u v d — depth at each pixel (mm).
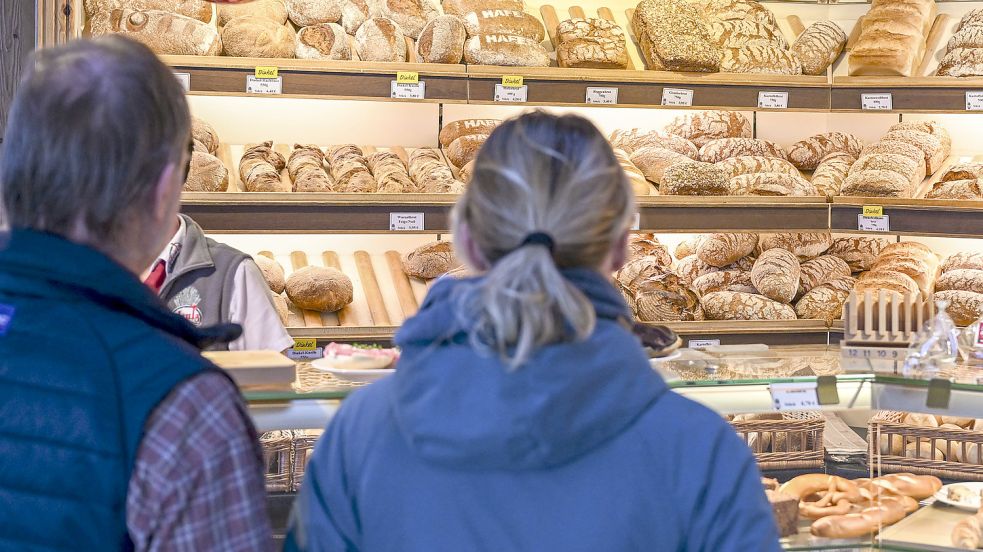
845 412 2215
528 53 3602
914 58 3854
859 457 2109
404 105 3883
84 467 921
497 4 3770
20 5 2727
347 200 3262
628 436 918
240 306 2334
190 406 949
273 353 1700
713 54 3730
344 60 3443
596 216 926
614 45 3730
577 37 3721
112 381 939
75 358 945
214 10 3582
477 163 964
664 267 3686
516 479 907
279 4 3627
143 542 933
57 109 946
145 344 965
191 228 2357
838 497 1969
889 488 2043
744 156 3889
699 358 1974
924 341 1955
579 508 899
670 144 3922
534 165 925
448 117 3926
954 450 2096
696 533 912
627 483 904
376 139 3877
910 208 3559
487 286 873
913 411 1766
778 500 1914
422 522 917
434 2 3863
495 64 3570
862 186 3680
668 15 3822
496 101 3510
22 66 2727
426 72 3439
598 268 964
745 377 1734
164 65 1018
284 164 3539
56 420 932
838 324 3623
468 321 896
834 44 3938
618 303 958
